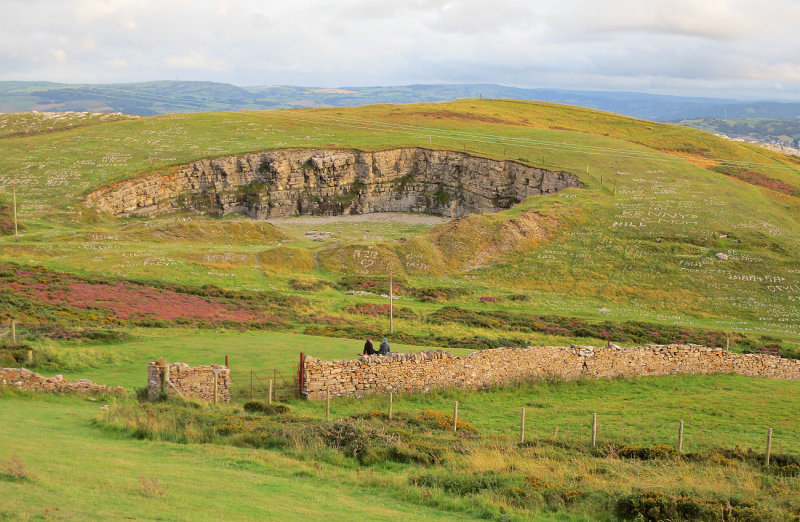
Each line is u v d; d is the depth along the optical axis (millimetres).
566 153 162375
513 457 23141
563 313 86875
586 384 41031
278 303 79438
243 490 16500
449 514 16953
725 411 33719
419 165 169625
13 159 147625
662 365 44531
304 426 25516
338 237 130000
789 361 47188
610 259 106875
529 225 117750
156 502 13969
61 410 27141
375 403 33750
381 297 89938
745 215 122750
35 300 62500
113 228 120812
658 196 132000
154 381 30953
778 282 97250
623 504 17844
